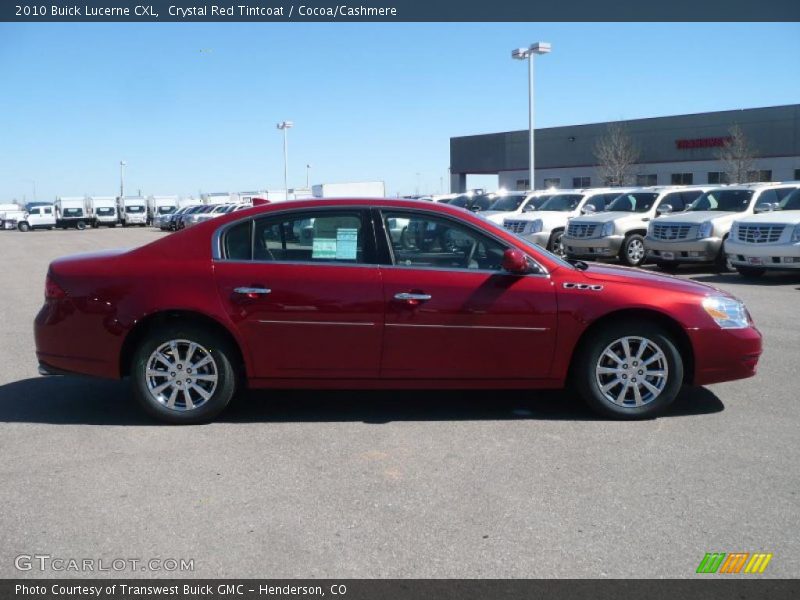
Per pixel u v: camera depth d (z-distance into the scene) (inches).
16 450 200.7
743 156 1648.6
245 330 215.5
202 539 150.0
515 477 180.1
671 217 633.0
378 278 216.1
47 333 223.1
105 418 229.5
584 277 221.1
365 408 239.0
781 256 534.9
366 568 138.7
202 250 220.2
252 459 193.3
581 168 2041.1
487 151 2226.9
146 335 218.4
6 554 144.8
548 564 139.7
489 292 216.4
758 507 163.2
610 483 176.2
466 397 252.5
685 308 220.2
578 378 223.6
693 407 237.9
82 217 2393.0
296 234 220.7
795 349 319.3
